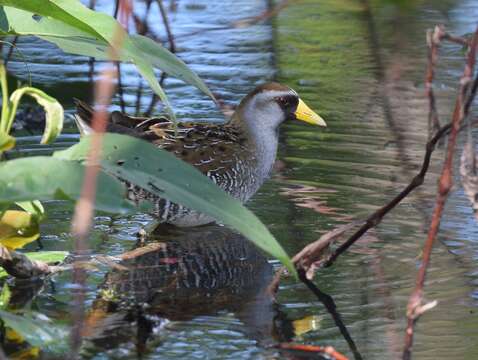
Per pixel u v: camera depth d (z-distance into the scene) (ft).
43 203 38.22
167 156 25.07
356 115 48.85
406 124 47.14
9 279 30.27
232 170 39.50
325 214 37.32
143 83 54.75
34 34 30.35
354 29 59.67
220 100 51.11
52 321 26.73
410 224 36.22
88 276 30.86
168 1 62.69
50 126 25.45
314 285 30.45
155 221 36.91
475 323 27.17
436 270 31.60
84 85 52.26
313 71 56.13
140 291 29.68
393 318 27.66
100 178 22.80
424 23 56.54
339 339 26.18
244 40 61.98
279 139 46.44
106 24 26.76
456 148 43.68
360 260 32.71
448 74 54.70
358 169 42.29
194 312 28.09
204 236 35.86
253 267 32.27
